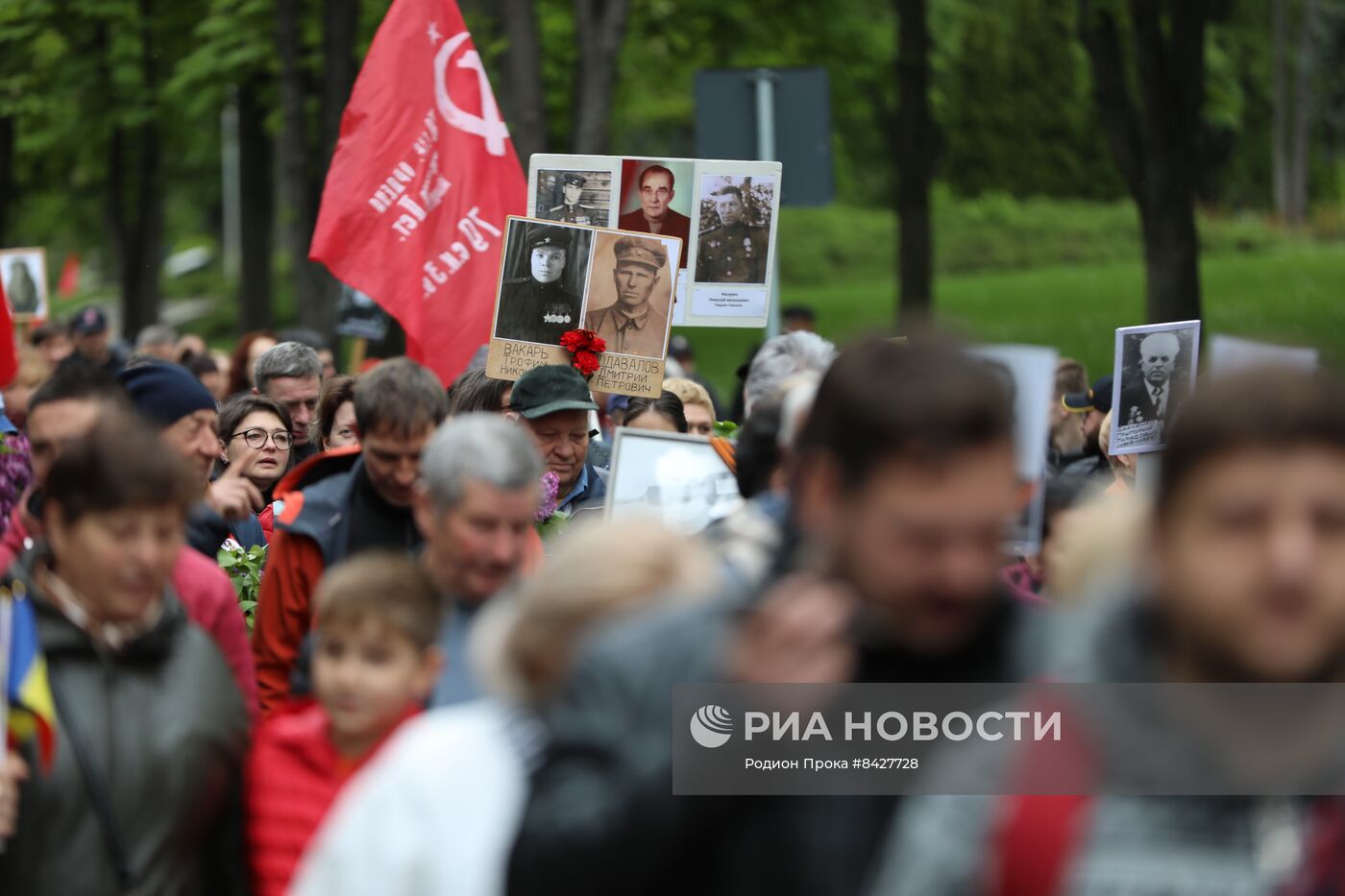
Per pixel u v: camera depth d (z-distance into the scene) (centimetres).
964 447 645
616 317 1945
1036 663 702
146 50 6706
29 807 985
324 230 2303
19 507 1223
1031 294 10619
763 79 2780
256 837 1033
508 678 791
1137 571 586
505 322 1931
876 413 649
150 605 1034
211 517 1535
